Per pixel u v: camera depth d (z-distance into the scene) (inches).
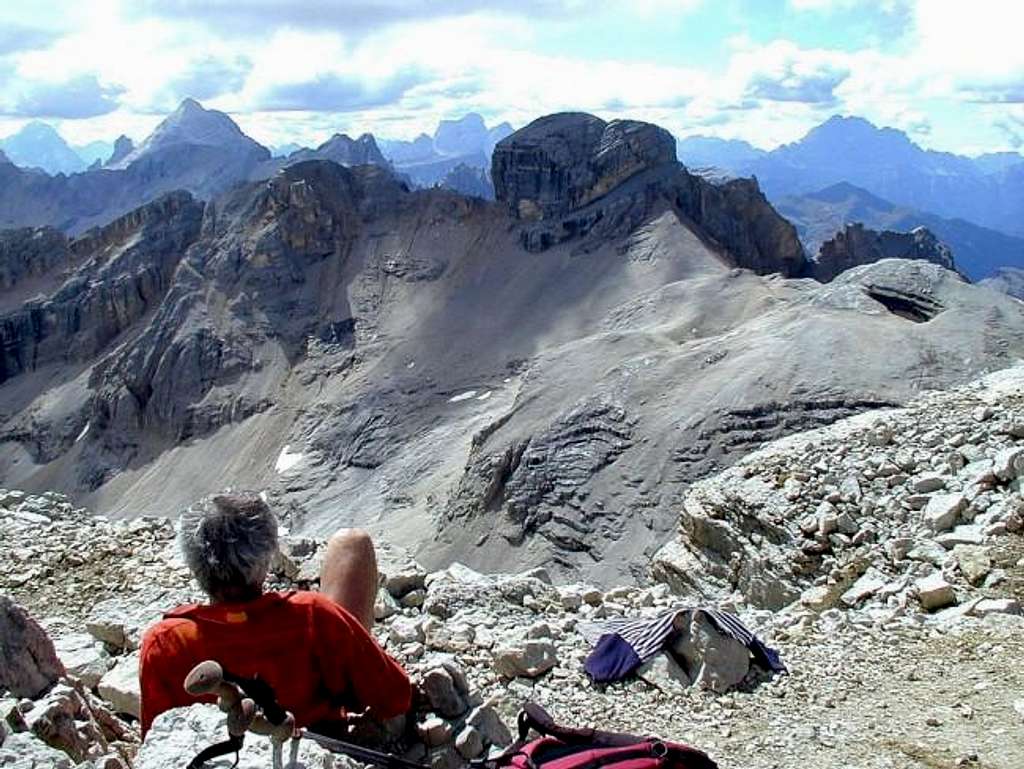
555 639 490.3
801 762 380.5
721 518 763.4
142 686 266.4
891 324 5034.5
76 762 300.2
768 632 545.0
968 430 764.6
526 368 7667.3
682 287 7455.7
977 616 539.2
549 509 4800.7
